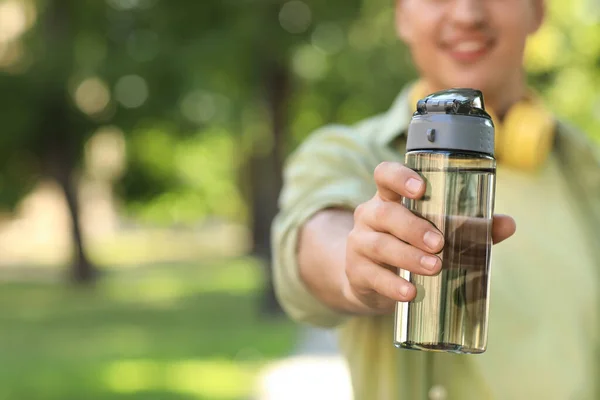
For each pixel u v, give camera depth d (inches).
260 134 884.0
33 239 1903.3
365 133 106.5
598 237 113.1
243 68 791.1
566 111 677.3
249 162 956.6
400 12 118.8
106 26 924.0
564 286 109.5
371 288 76.3
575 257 110.9
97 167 1172.5
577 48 661.3
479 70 109.3
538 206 112.1
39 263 1717.5
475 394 105.8
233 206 1947.6
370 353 105.5
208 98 884.0
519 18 109.3
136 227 2298.2
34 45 978.1
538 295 108.9
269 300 862.5
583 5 673.6
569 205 113.7
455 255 71.2
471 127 71.1
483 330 72.3
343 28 788.6
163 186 1214.3
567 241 111.5
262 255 877.8
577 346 108.3
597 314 110.1
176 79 840.9
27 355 627.2
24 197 1113.4
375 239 72.0
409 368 105.0
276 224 102.8
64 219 1911.9
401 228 70.8
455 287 71.3
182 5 791.1
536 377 107.0
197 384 486.0
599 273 111.3
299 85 858.8
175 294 1127.6
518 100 115.0
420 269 70.6
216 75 840.9
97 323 842.8
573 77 671.8
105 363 577.0
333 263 88.7
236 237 2377.0
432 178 71.4
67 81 964.0
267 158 887.1
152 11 815.1
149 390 467.2
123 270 1525.6
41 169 1103.0
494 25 108.7
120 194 1204.5
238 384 485.1
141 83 897.5
